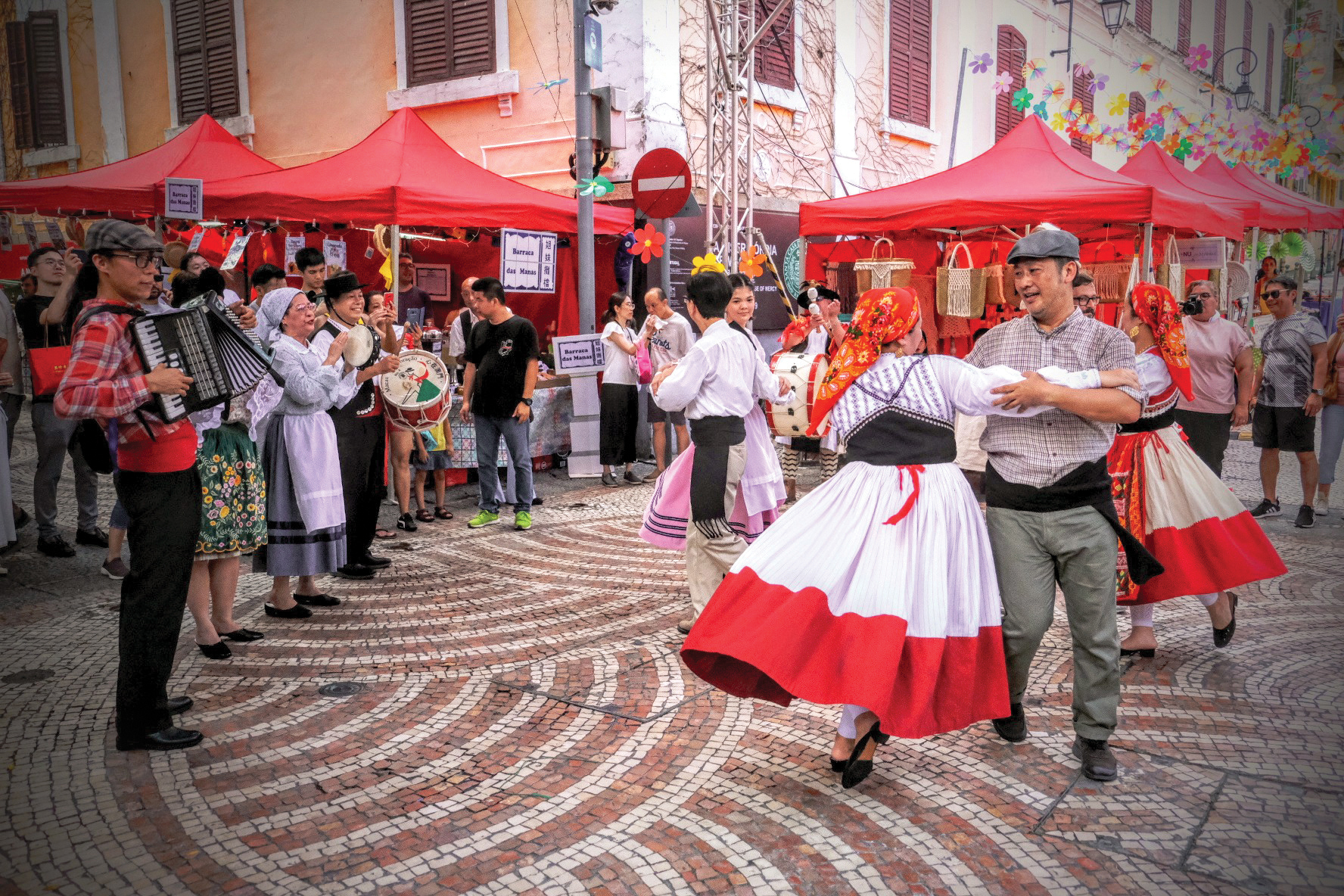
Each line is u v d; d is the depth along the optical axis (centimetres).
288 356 446
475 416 692
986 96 1427
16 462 907
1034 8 1448
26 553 595
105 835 274
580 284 888
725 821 284
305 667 414
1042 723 355
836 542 293
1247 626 475
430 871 256
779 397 446
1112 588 306
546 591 536
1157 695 383
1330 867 257
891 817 286
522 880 252
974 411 295
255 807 291
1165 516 398
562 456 968
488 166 1093
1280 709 367
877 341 297
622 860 262
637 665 418
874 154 1300
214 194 782
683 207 864
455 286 1102
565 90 1027
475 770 318
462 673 408
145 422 315
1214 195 1034
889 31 1301
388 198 752
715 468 420
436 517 736
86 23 1339
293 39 1190
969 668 290
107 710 364
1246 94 1358
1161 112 1205
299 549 470
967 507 298
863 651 277
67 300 590
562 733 347
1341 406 735
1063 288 311
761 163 1118
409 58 1112
